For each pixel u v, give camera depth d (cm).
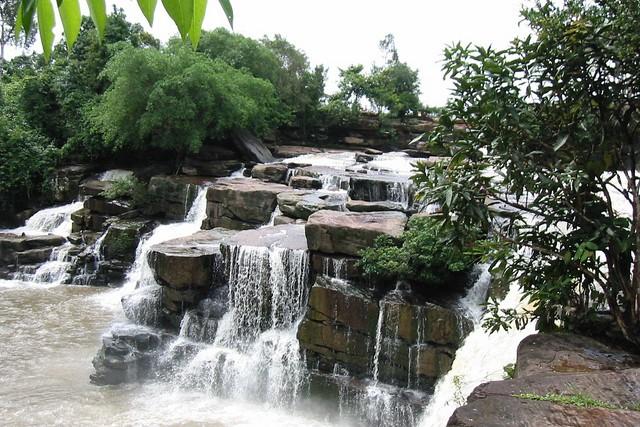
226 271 1060
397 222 1004
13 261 1614
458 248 489
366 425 819
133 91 1831
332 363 891
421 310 826
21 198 2053
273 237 1097
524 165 442
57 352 1084
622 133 457
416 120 2894
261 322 1007
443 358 805
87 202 1773
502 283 791
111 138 1908
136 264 1562
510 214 491
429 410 758
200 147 1981
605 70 441
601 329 484
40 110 2252
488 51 442
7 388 919
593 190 471
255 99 2236
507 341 670
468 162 475
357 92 2953
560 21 448
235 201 1455
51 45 130
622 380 350
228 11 109
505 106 438
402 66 3183
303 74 2825
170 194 1717
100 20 117
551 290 466
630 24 425
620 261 478
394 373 841
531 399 326
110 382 961
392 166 1867
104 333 1118
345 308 882
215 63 2098
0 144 2003
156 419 841
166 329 1066
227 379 941
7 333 1169
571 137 459
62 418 828
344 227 951
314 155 2255
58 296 1451
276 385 906
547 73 448
